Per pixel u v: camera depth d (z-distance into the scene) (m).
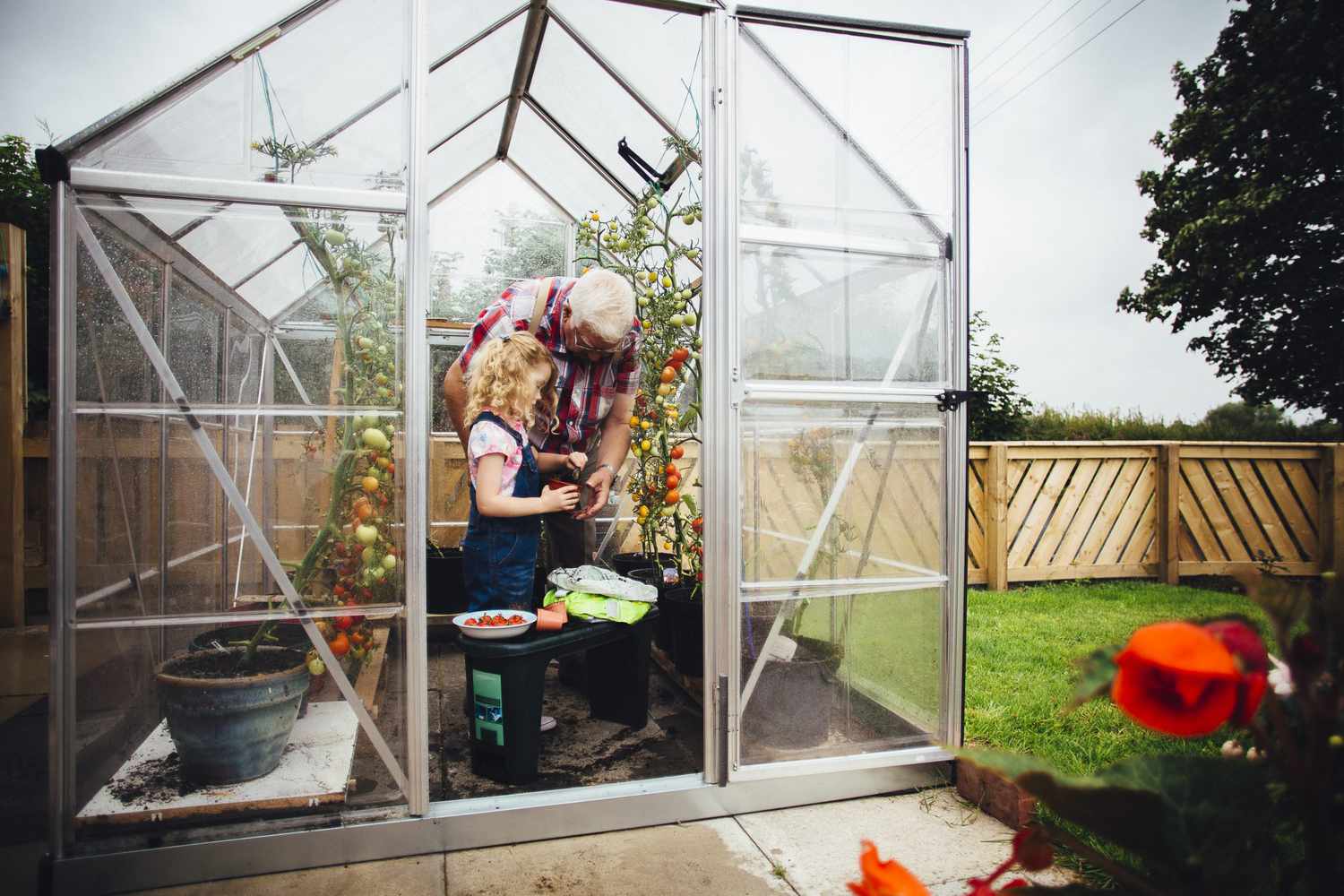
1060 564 5.28
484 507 2.31
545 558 3.86
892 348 2.37
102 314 1.85
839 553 2.32
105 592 1.86
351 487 1.98
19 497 4.10
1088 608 4.49
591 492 2.80
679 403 3.67
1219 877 0.55
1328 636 0.56
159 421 1.92
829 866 1.92
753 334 2.23
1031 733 2.47
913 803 2.28
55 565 1.80
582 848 2.02
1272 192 9.52
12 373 4.07
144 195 1.84
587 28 2.92
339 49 1.93
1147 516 5.38
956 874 1.87
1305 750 0.60
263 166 1.91
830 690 2.32
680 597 3.01
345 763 1.97
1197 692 0.46
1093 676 0.56
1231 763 0.58
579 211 4.63
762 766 2.24
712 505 2.22
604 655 2.88
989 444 5.06
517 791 2.26
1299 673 0.55
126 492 1.88
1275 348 9.98
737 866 1.92
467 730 2.81
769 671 2.26
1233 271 9.95
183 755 1.88
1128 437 9.33
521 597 2.48
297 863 1.89
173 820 1.85
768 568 2.25
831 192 2.31
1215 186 10.52
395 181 1.97
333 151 1.94
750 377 2.23
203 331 1.95
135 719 1.89
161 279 1.93
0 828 2.06
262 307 1.97
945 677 2.42
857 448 2.33
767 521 2.25
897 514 2.38
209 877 1.84
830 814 2.21
